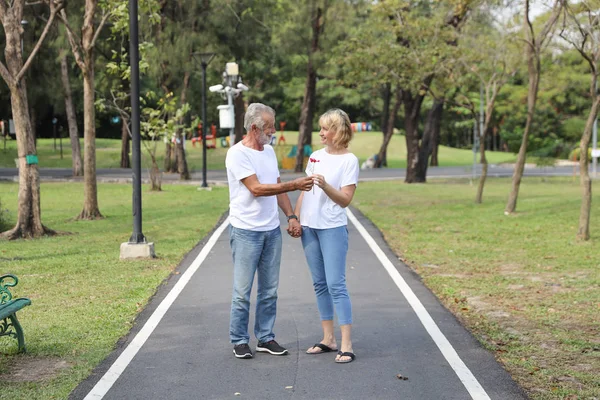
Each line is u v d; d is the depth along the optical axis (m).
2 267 10.42
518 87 51.75
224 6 33.50
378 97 63.06
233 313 5.98
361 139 70.19
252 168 5.82
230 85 27.17
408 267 10.37
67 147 61.38
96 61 38.47
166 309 7.67
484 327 7.03
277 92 61.97
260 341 6.12
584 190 13.32
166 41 32.56
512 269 10.44
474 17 20.20
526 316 7.52
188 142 64.94
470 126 67.81
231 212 5.98
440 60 21.12
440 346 6.27
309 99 41.75
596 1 13.16
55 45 31.47
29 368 5.62
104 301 8.07
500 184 31.34
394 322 7.15
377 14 21.73
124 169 44.78
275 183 5.95
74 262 10.82
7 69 13.81
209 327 6.94
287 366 5.74
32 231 14.03
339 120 5.89
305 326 7.00
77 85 39.16
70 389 5.11
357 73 22.42
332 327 6.13
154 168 26.86
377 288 8.84
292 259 11.02
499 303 8.16
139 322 7.10
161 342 6.41
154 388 5.19
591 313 7.64
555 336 6.70
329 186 5.72
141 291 8.60
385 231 14.80
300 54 41.06
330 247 5.88
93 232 14.77
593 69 13.21
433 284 9.25
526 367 5.73
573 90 48.22
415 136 32.31
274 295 6.09
